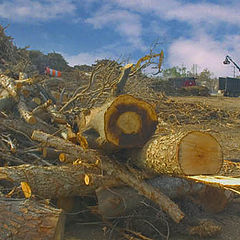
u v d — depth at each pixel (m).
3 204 2.98
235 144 9.01
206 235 3.62
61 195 3.65
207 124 13.05
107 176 3.66
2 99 5.94
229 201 4.50
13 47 13.37
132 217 3.78
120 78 6.54
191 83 32.69
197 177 3.03
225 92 31.27
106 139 3.53
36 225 2.89
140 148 3.70
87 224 3.87
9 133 5.26
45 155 4.47
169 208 3.47
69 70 19.80
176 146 3.06
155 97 15.30
